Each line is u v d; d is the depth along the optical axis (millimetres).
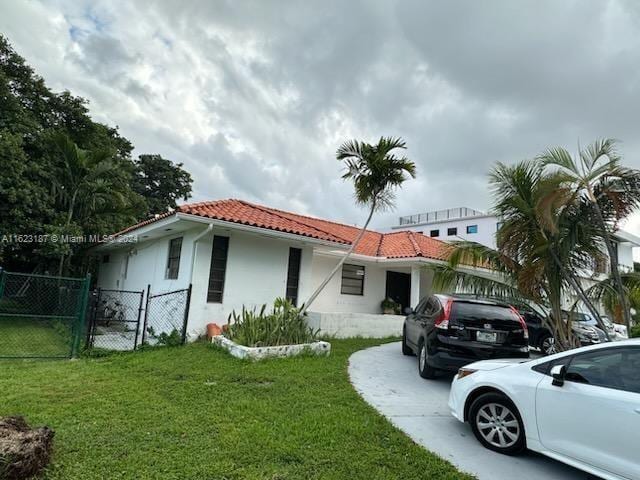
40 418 4566
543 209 7320
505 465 4156
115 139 23203
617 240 9211
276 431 4512
